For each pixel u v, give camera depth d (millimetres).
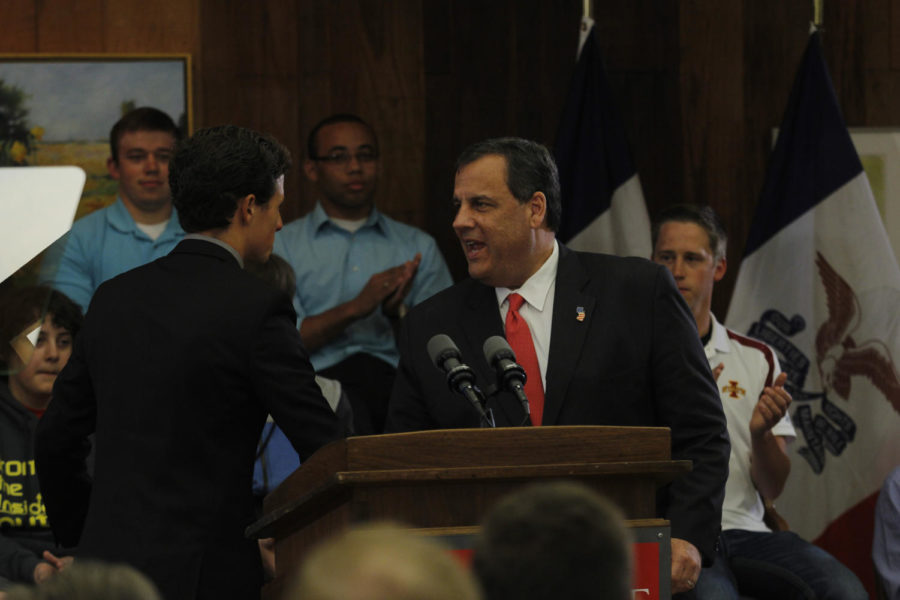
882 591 6766
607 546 2135
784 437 6684
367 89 8438
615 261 4617
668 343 4410
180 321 3746
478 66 8586
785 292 8016
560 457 3312
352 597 1551
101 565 1934
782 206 8086
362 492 3131
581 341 4391
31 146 7945
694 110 8727
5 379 5789
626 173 8094
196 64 8195
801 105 8117
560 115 8633
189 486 3650
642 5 8695
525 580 2107
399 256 7855
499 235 4453
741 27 8719
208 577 3607
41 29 8086
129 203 7621
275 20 8312
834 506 7855
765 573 6227
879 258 7902
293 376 3746
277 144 4062
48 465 4086
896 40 8789
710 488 4230
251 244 4016
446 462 3219
